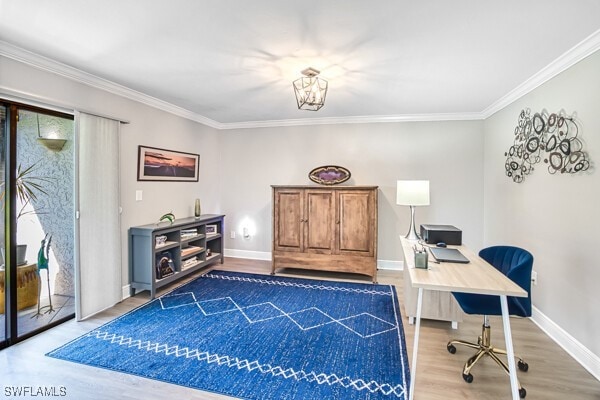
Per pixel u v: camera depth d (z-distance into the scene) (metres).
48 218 2.68
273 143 4.88
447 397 1.81
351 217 3.97
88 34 2.03
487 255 2.38
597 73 2.05
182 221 3.87
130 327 2.64
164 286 3.71
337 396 1.80
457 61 2.44
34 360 2.14
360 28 1.93
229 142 5.09
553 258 2.53
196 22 1.87
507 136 3.43
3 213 2.35
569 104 2.34
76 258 2.71
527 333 2.60
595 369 2.04
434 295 2.70
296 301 3.26
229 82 2.98
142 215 3.52
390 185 4.45
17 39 2.11
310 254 4.12
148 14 1.79
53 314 2.73
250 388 1.87
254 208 5.02
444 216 4.29
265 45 2.18
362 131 4.51
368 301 3.27
